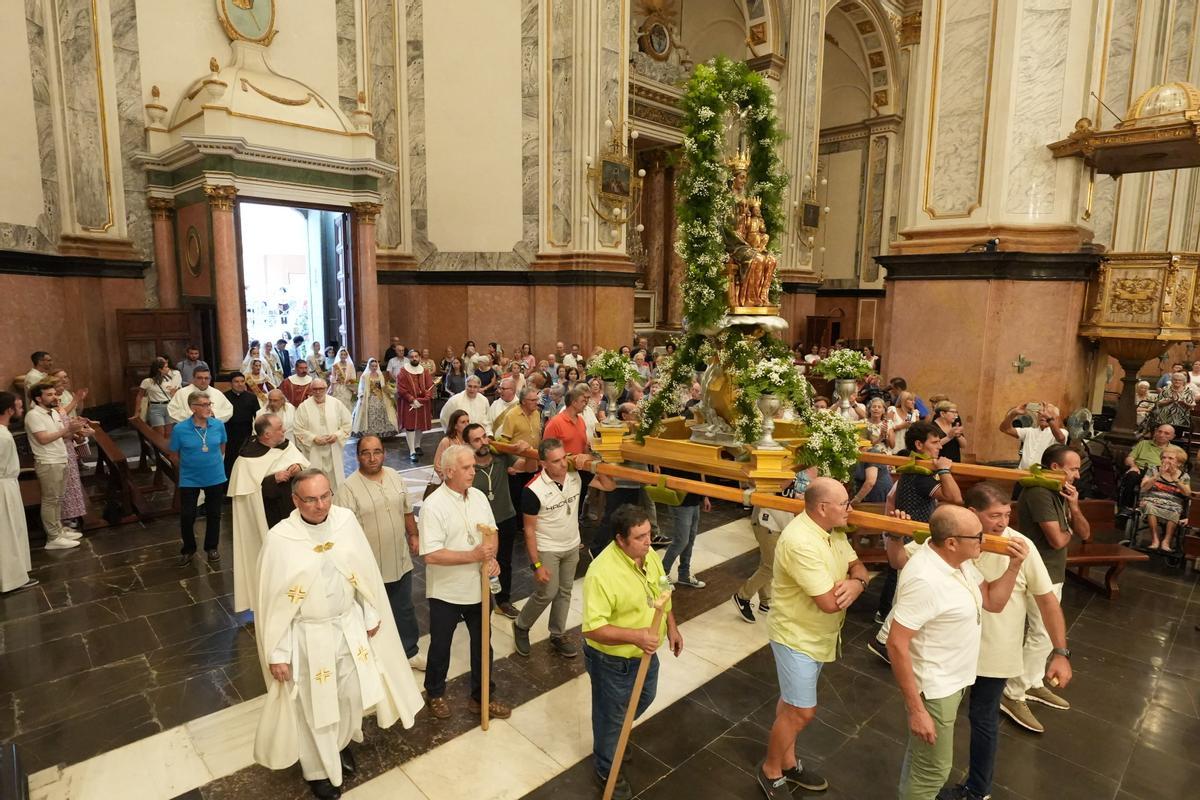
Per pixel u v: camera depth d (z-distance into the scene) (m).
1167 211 14.76
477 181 16.19
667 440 5.18
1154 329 8.47
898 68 23.58
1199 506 6.24
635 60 20.12
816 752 3.84
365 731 3.97
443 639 3.99
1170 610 5.71
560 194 15.48
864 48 23.62
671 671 4.68
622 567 3.34
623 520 3.23
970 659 2.97
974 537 2.84
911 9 22.98
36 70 10.87
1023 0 8.64
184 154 12.01
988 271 8.88
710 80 5.07
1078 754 3.86
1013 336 8.92
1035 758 3.82
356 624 3.51
